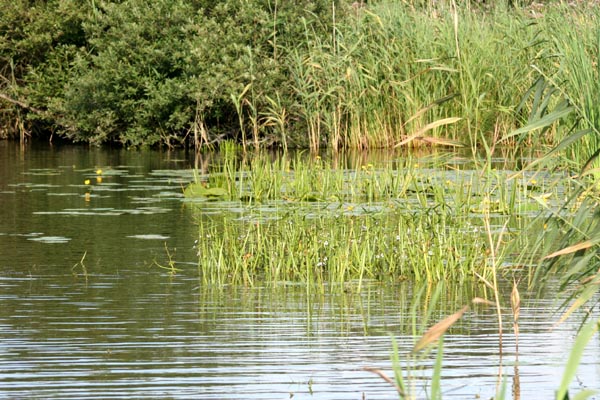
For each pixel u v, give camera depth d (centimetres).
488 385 756
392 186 1755
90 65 2945
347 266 1148
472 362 816
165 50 2739
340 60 2516
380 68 2628
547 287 1077
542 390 745
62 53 2964
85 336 883
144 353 832
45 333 891
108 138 2934
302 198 1700
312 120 2617
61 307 988
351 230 1223
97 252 1268
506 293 1055
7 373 775
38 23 2922
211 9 2817
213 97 2683
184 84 2691
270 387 746
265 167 1931
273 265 1167
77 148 2817
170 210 1627
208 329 909
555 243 1277
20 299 1019
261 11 2697
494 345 865
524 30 2480
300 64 2589
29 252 1266
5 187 1909
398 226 1336
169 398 719
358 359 818
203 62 2688
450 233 1195
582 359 826
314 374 778
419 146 2558
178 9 2747
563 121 1513
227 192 1814
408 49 2564
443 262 1178
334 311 983
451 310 986
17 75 3112
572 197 876
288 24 2723
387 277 1148
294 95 2752
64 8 2886
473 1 2933
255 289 1080
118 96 2788
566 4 2281
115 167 2297
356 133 2628
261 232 1347
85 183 1942
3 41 2945
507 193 1669
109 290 1062
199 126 2828
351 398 723
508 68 2472
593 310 977
